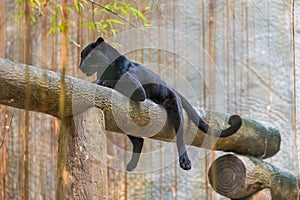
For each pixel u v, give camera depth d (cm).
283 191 725
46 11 841
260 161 716
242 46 1041
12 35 895
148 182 996
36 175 961
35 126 970
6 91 491
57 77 518
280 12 1083
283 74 1059
